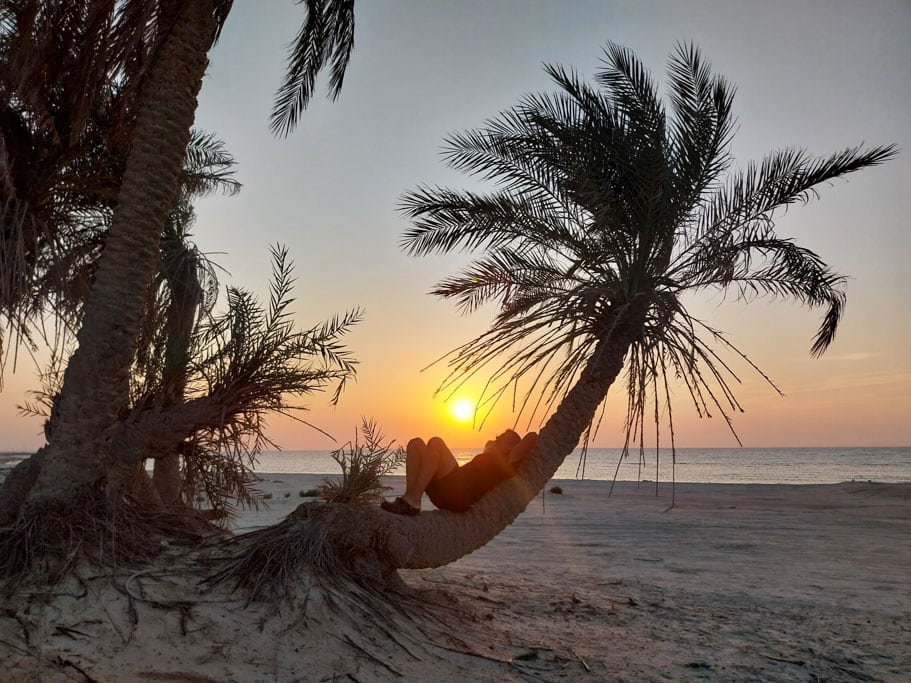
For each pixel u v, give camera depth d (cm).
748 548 1449
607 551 1348
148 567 498
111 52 653
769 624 732
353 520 574
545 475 676
